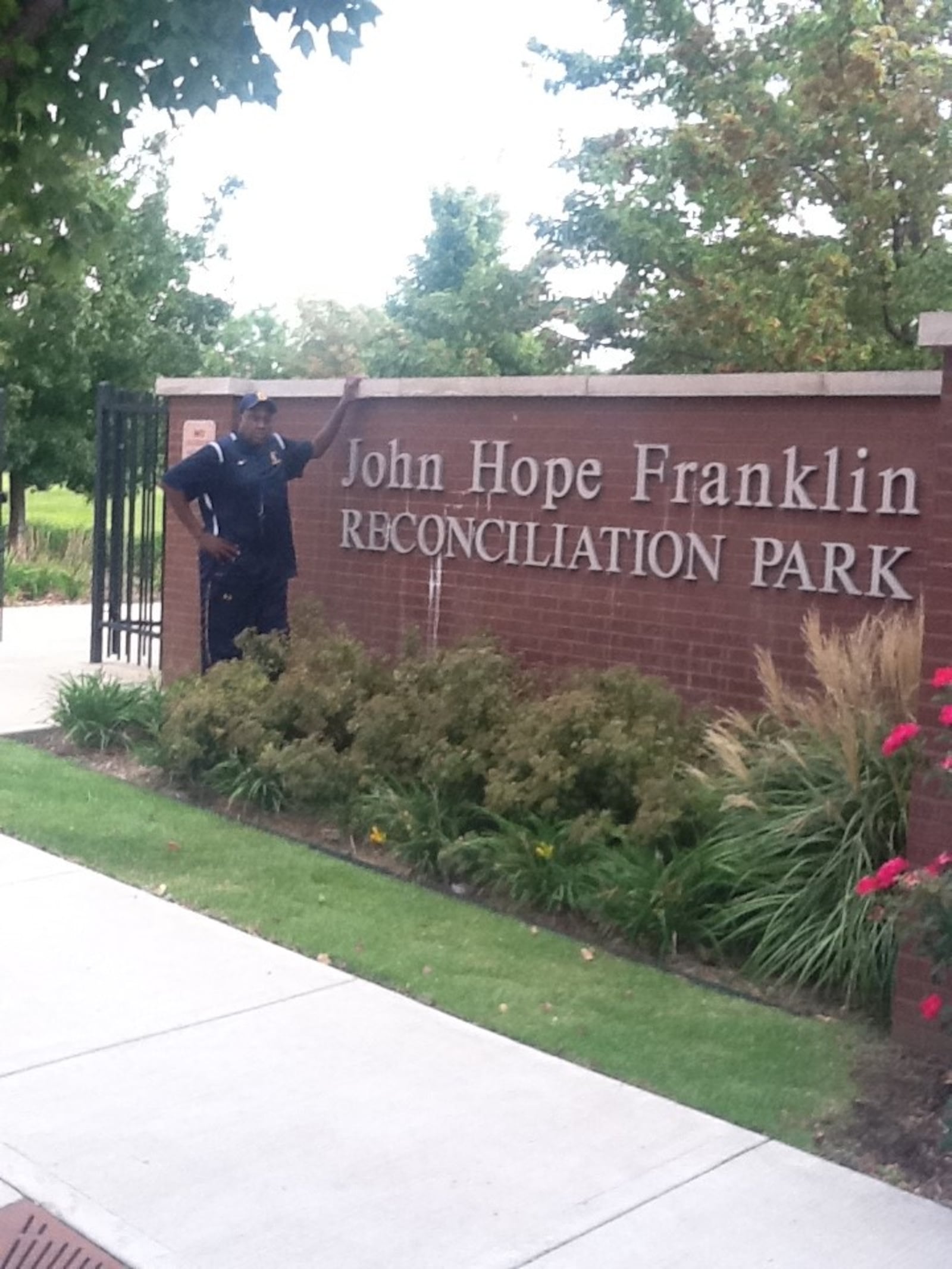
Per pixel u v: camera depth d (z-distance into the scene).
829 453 7.12
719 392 7.48
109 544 13.89
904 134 12.93
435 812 6.98
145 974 5.41
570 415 8.24
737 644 7.53
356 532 9.49
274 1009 5.12
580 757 6.73
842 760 5.84
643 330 15.88
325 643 8.54
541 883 6.28
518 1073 4.66
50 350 18.64
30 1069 4.56
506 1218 3.77
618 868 6.12
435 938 5.91
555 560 8.33
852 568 7.06
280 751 7.69
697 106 14.93
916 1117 4.43
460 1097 4.47
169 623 10.95
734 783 6.25
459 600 8.90
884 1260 3.63
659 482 7.82
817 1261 3.62
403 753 7.43
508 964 5.64
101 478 11.95
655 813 6.21
